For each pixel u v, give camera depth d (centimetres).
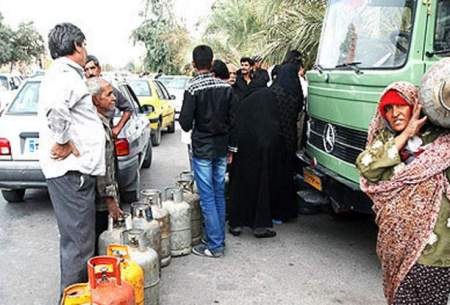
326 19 534
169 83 1944
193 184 514
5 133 572
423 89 233
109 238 382
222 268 456
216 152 463
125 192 637
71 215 344
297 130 574
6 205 669
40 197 708
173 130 1485
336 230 560
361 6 456
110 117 411
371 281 429
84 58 347
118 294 280
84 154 341
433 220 239
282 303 390
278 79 546
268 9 1143
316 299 396
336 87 452
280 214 577
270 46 1053
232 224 543
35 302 396
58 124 322
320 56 524
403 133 244
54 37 335
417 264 244
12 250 507
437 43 373
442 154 238
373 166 247
